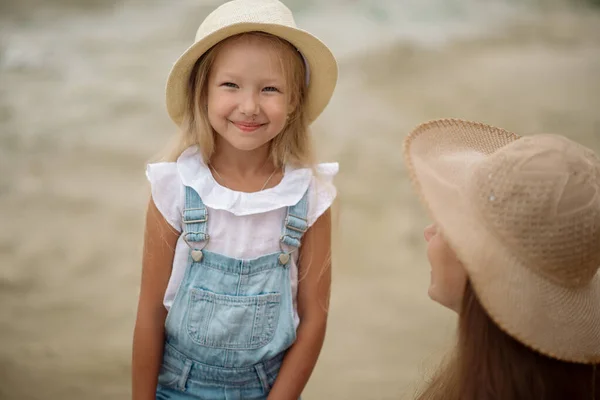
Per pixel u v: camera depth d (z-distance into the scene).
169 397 1.96
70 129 6.92
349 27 11.03
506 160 1.41
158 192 1.86
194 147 1.94
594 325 1.49
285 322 1.89
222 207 1.83
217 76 1.82
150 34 10.78
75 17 11.55
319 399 3.39
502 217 1.39
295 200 1.90
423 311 4.25
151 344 1.92
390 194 5.77
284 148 1.97
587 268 1.43
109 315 4.05
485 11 12.44
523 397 1.45
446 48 9.99
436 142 1.70
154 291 1.92
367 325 4.08
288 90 1.87
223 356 1.88
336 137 6.84
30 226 5.05
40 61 9.02
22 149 6.39
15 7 11.59
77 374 3.49
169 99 1.94
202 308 1.85
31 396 3.28
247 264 1.85
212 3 12.29
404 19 11.65
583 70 9.24
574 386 1.46
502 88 8.49
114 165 6.16
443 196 1.51
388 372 3.64
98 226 5.10
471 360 1.49
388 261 4.82
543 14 12.52
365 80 8.65
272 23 1.78
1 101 7.58
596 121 7.55
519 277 1.39
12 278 4.37
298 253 1.96
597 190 1.40
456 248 1.40
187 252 1.87
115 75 8.70
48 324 3.93
